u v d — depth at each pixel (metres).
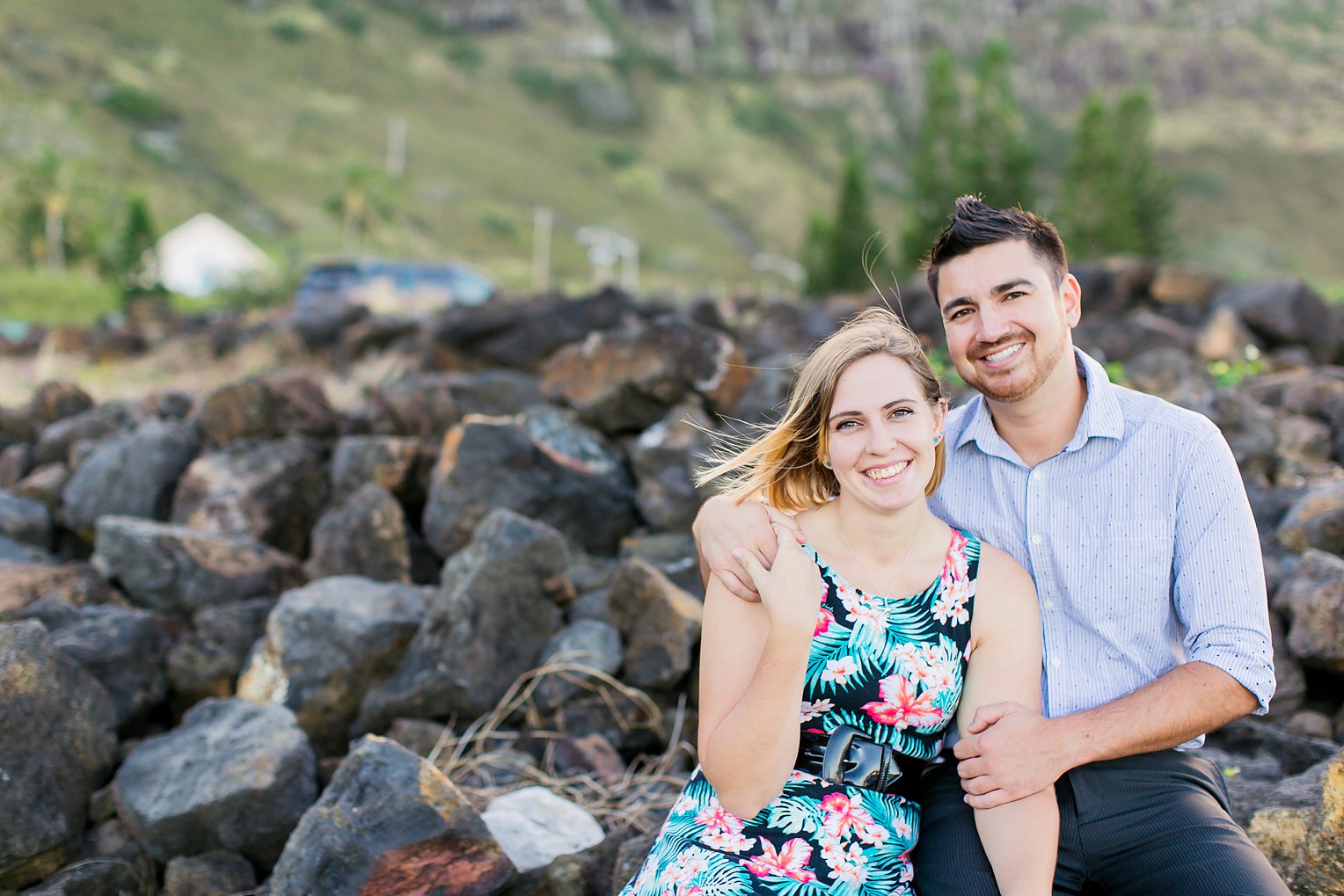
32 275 36.44
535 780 3.77
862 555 2.58
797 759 2.54
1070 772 2.51
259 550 5.05
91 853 3.39
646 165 134.88
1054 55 197.38
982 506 2.79
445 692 4.00
